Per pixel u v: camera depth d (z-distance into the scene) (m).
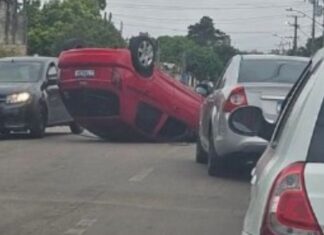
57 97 20.39
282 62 13.10
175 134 19.53
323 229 4.28
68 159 15.07
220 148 12.12
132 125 18.75
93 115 18.67
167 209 10.30
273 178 4.58
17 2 70.31
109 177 12.82
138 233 9.02
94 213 10.04
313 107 4.55
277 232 4.40
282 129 5.17
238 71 12.88
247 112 11.70
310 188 4.35
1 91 19.00
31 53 77.44
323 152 4.45
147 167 14.00
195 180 12.54
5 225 9.41
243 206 10.52
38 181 12.42
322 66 4.81
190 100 19.27
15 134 20.64
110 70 18.19
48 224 9.45
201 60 91.00
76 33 72.19
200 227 9.33
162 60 91.94
